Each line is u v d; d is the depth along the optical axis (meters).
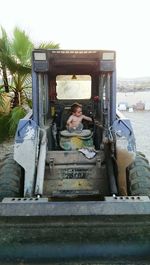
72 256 1.62
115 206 1.91
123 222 1.76
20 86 11.66
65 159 4.22
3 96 11.34
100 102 5.26
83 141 4.70
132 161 3.84
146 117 14.78
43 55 4.25
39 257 1.62
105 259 1.62
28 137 3.83
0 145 9.48
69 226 1.74
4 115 11.02
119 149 3.84
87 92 5.70
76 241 1.64
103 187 4.13
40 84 4.44
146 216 1.84
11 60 10.70
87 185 4.14
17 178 3.99
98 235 1.68
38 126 4.14
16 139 3.82
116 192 3.70
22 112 10.16
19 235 1.68
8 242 1.64
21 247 1.63
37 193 3.59
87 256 1.62
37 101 4.41
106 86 4.56
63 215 1.84
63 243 1.64
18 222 1.77
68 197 4.08
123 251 1.62
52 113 5.54
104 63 4.28
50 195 4.07
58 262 1.61
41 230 1.72
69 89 5.66
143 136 10.49
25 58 10.85
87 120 5.12
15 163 4.22
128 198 2.32
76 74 5.59
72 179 4.17
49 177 4.16
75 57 4.66
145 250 1.63
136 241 1.64
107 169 3.99
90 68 5.50
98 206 1.92
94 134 5.05
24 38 10.91
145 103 17.72
